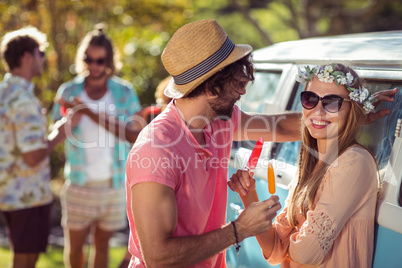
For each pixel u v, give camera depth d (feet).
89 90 15.39
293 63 11.48
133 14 29.48
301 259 7.45
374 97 7.99
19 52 13.46
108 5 29.09
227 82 7.02
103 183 15.43
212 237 6.73
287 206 8.57
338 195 7.26
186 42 6.98
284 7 46.16
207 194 7.34
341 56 9.70
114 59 16.03
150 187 6.53
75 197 15.40
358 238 7.43
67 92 15.47
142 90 31.12
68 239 15.72
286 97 11.16
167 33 31.99
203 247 6.64
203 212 7.25
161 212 6.50
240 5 39.99
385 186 7.54
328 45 10.82
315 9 41.34
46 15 28.60
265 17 48.39
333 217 7.22
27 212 13.73
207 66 6.93
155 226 6.45
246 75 7.21
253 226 6.78
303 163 8.21
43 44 14.32
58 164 30.25
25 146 13.19
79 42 28.89
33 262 14.15
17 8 28.04
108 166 15.43
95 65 14.98
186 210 7.02
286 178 9.77
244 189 7.80
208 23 7.01
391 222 7.18
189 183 6.97
